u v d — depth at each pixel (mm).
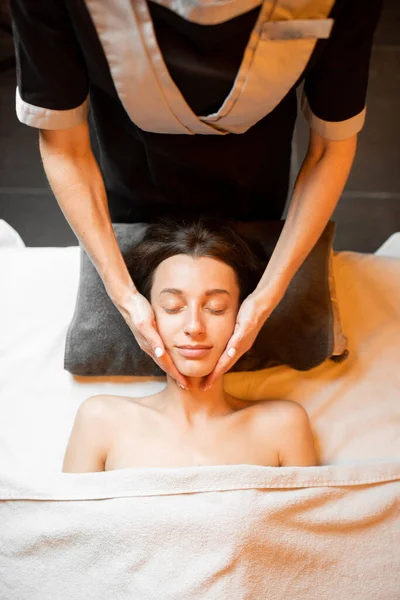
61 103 1118
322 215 1240
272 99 1141
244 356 1526
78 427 1379
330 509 1254
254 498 1222
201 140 1260
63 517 1225
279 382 1553
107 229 1242
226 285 1316
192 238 1342
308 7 1010
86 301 1513
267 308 1234
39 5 994
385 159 2365
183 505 1215
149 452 1352
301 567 1206
